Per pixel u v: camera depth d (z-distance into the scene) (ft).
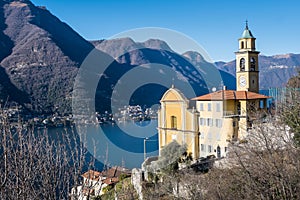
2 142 10.61
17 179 10.35
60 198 10.58
